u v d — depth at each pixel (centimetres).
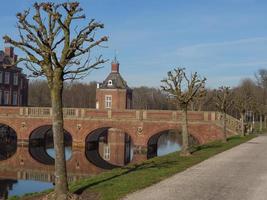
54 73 1362
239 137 4584
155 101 12938
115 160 4822
